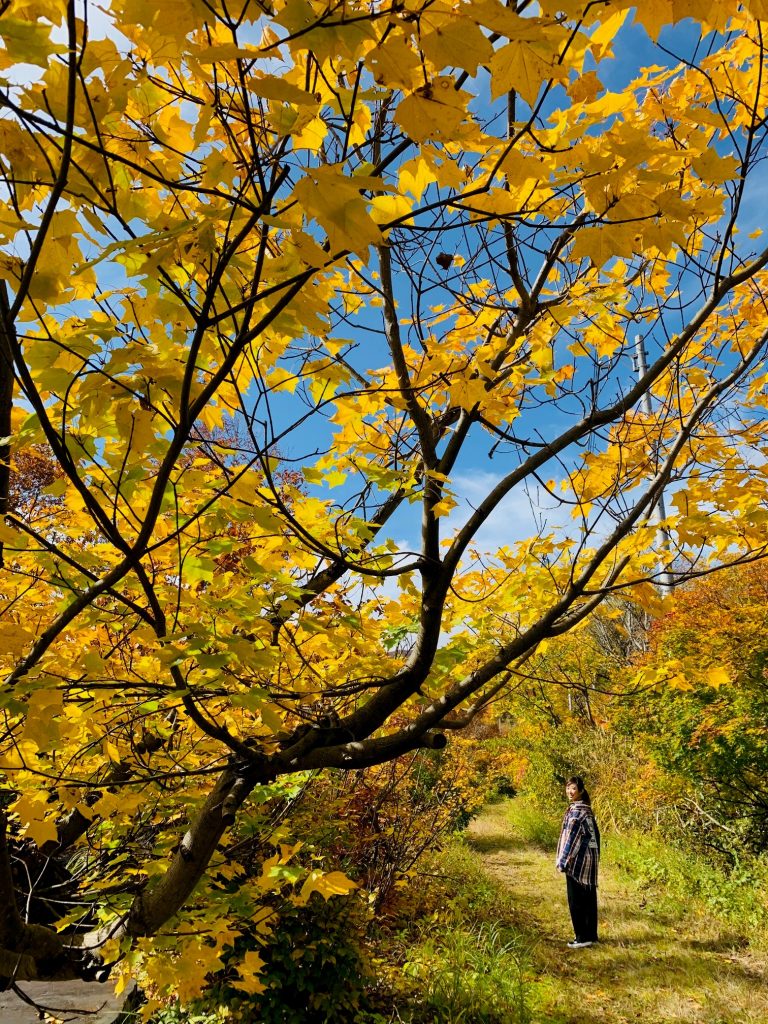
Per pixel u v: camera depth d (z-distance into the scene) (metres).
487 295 2.12
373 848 5.32
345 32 0.66
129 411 1.04
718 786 6.71
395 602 2.46
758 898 5.70
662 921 5.96
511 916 6.20
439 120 0.73
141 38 0.92
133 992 3.53
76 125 0.89
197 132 0.90
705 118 0.96
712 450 2.16
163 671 2.01
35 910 2.56
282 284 0.86
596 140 1.31
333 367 1.40
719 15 0.89
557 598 2.51
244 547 1.99
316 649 2.21
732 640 6.34
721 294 1.76
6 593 1.77
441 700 2.00
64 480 1.47
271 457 1.53
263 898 3.28
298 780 3.25
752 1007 4.27
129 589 1.73
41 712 1.26
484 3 0.62
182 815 2.66
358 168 1.06
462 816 10.53
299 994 3.96
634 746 8.92
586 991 4.60
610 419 1.95
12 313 0.85
